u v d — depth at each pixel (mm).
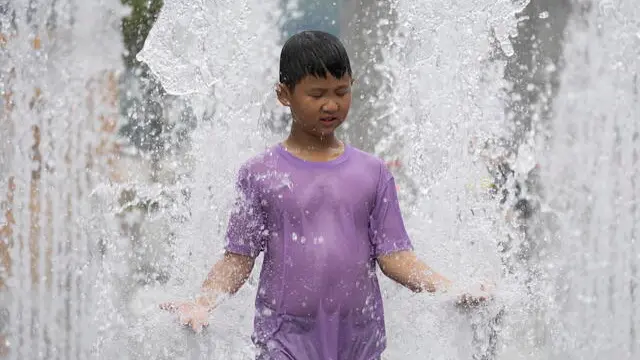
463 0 4750
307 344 3422
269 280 3459
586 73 6051
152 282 4605
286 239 3420
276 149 3504
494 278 4172
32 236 5914
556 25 6238
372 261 3529
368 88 6004
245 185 3496
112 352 4656
